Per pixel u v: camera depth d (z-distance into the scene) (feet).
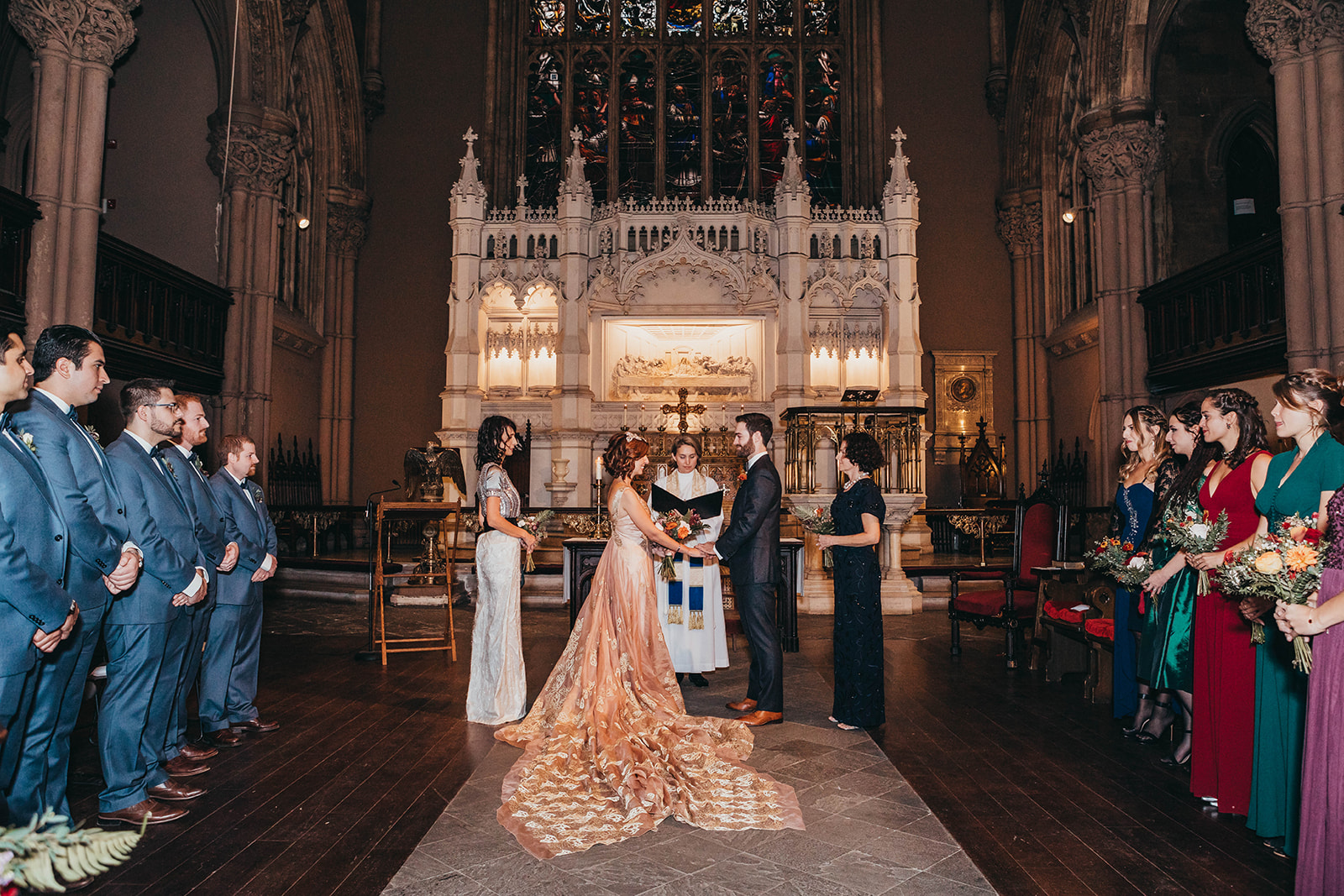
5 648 9.50
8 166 44.98
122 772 12.34
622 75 65.77
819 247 53.52
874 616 17.81
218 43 44.55
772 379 53.98
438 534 37.76
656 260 53.16
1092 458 52.70
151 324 37.76
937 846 11.63
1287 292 29.07
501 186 63.93
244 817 12.62
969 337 61.62
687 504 20.20
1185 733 15.19
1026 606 23.79
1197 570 13.69
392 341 62.85
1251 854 11.43
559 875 10.66
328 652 26.73
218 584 16.60
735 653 26.84
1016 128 60.75
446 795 13.60
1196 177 45.06
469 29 65.05
